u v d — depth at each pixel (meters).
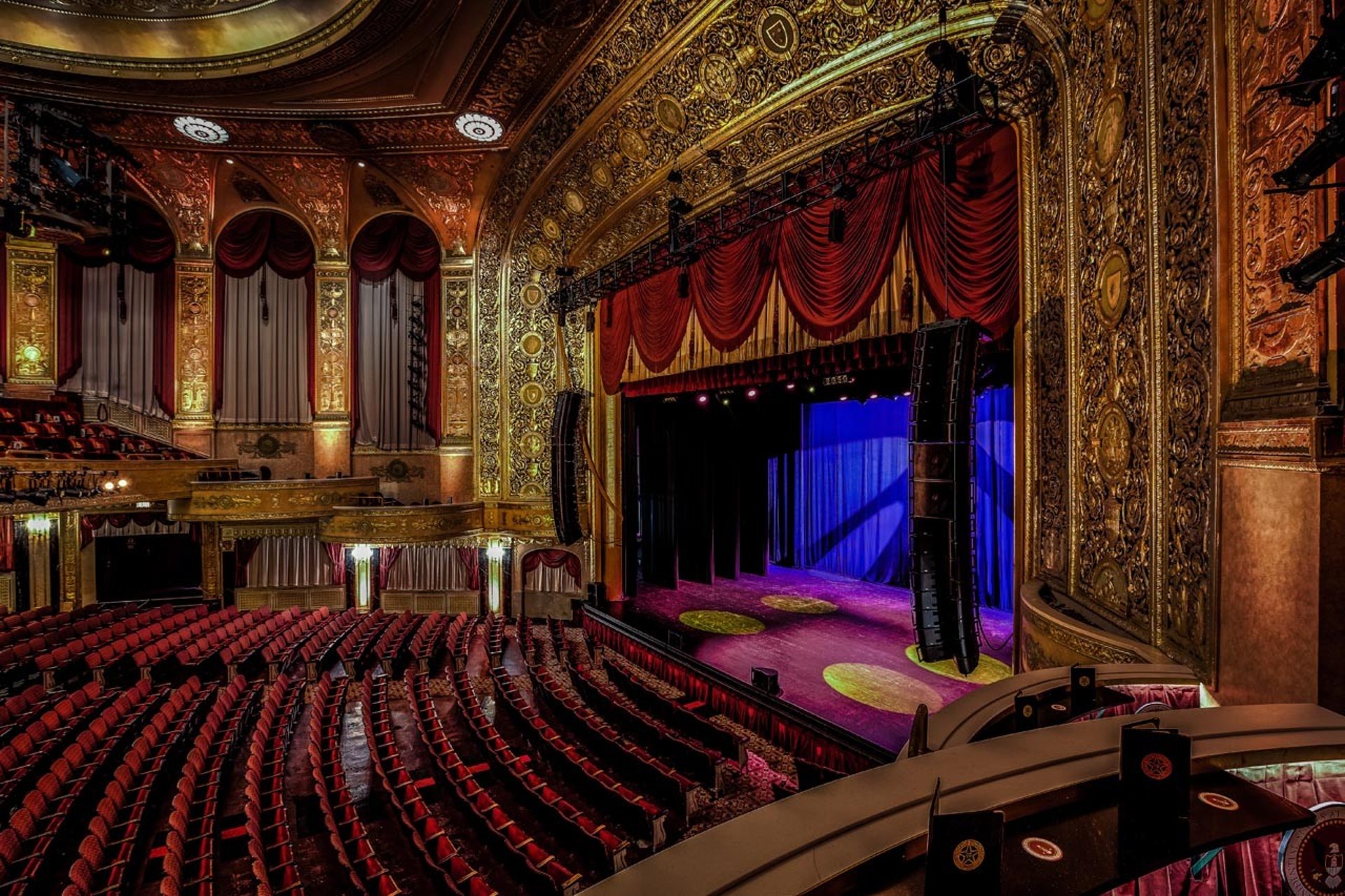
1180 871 1.41
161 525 13.02
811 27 5.64
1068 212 4.18
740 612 9.75
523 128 9.09
